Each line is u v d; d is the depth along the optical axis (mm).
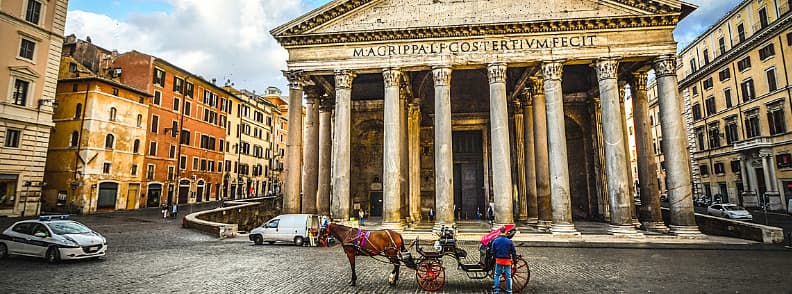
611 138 21312
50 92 31641
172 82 47219
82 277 11641
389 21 23812
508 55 22656
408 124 31203
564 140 21781
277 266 13719
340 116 23625
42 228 14320
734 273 12578
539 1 22969
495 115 22328
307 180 27609
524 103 29250
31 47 30500
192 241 20359
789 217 32156
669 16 21516
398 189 22922
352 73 24266
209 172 53000
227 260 14898
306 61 24141
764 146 37750
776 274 12414
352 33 23469
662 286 10836
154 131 44344
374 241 10914
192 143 50000
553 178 21562
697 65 48562
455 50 23125
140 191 42188
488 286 10836
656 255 16234
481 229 24578
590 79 31297
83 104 38000
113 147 39375
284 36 24109
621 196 20781
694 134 49781
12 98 28969
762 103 38406
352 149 36375
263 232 19734
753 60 39469
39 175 30859
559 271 12891
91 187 37219
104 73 43906
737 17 41312
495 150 22203
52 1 32000
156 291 10133
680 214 20453
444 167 22219
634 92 25469
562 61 22250
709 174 47094
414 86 32219
